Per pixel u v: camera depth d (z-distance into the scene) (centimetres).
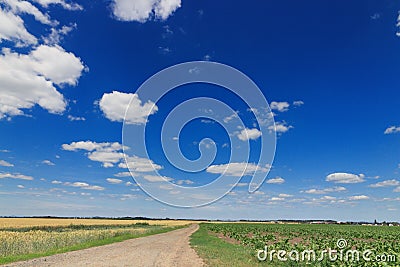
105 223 11019
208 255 2366
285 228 7931
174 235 5294
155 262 2005
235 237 4922
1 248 2508
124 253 2486
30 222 10069
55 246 2956
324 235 5578
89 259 2116
